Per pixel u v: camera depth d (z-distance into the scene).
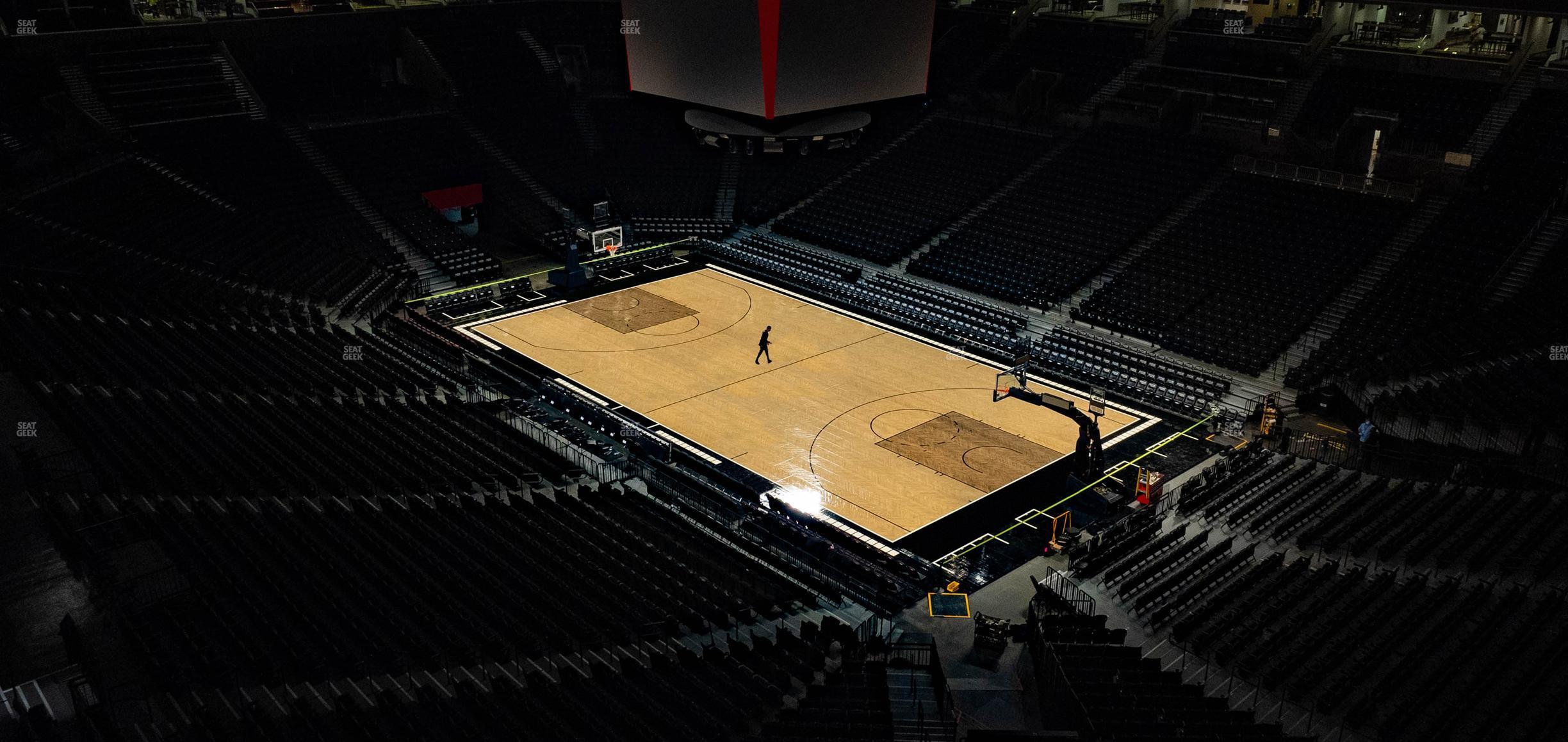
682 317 46.94
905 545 30.55
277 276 44.59
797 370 41.84
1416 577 27.39
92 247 42.38
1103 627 25.72
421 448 32.81
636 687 22.61
